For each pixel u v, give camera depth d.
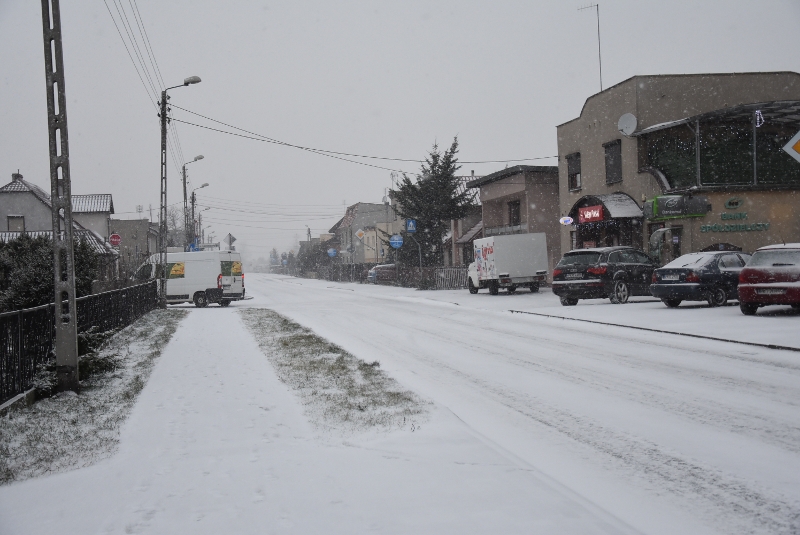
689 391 7.57
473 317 18.27
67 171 8.84
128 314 18.22
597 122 29.66
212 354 11.62
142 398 7.85
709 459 5.09
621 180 28.00
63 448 5.70
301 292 41.69
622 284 20.08
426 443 5.57
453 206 43.59
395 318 18.89
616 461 5.14
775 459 5.03
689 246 23.88
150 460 5.26
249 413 6.85
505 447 5.61
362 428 6.10
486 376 9.05
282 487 4.48
